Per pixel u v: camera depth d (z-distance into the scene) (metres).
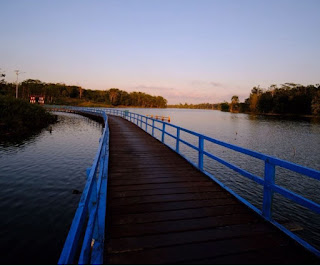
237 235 2.63
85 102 102.12
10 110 22.34
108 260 2.15
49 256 4.61
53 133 21.14
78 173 9.90
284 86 89.75
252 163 13.73
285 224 2.80
